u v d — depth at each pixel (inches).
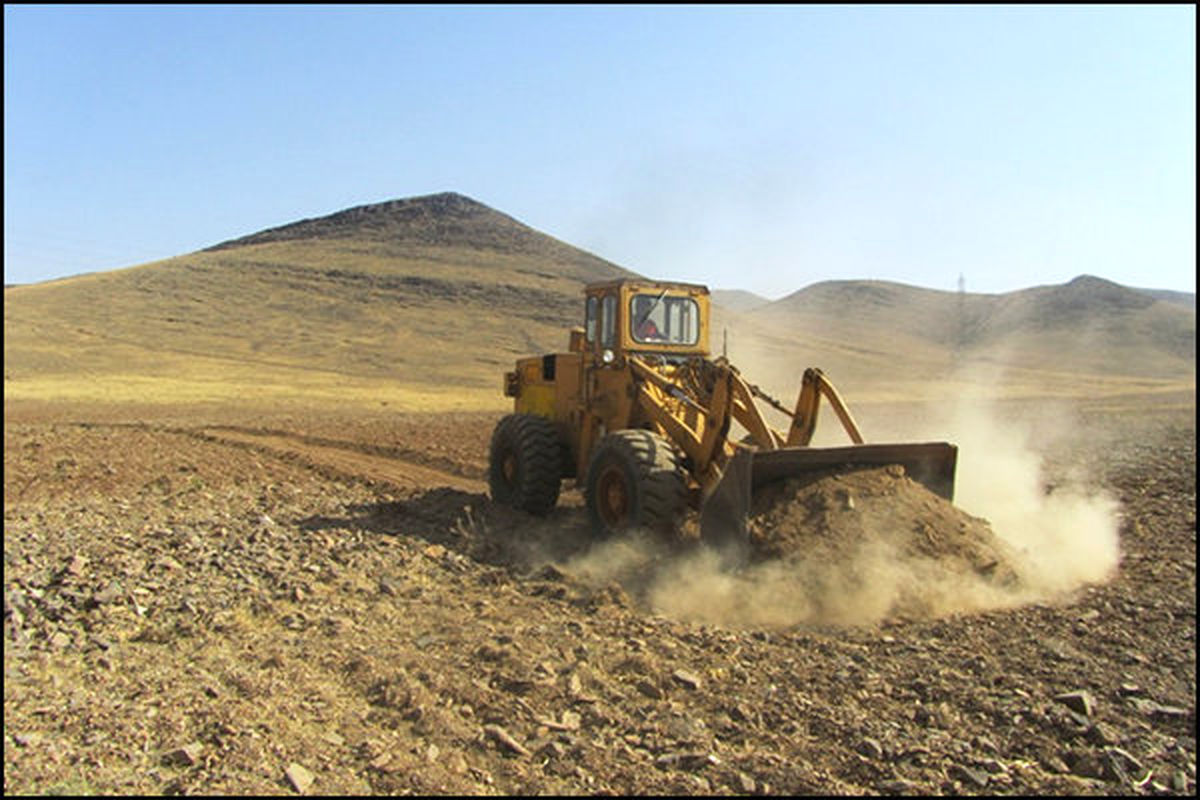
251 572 313.9
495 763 179.5
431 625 261.4
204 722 195.3
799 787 167.6
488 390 2055.9
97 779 170.4
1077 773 174.2
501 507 431.5
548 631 250.8
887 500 298.5
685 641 243.9
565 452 422.9
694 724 193.2
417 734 192.4
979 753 180.2
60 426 927.7
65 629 256.5
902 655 231.6
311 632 255.6
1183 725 191.8
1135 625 254.2
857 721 192.9
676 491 326.6
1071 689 209.0
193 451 685.9
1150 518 411.2
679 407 360.5
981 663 223.8
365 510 432.1
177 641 248.7
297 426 968.3
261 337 2610.7
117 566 311.7
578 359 413.1
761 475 305.4
